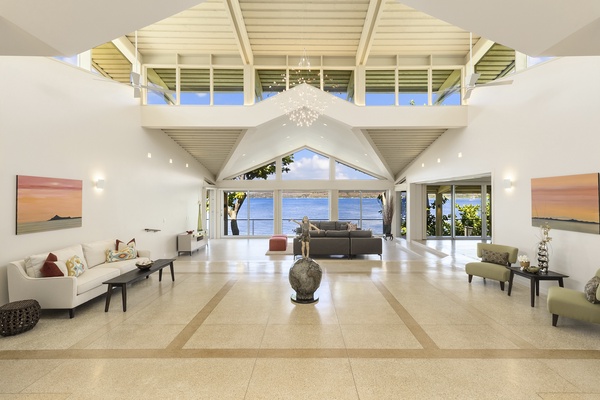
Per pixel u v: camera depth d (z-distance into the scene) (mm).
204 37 8461
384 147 11000
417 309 5109
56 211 5664
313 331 4281
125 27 2633
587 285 4367
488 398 2875
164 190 9523
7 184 4824
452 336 4133
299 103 8703
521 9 2342
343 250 9531
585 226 5242
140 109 8359
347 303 5398
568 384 3082
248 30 8461
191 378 3193
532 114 6348
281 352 3717
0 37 2453
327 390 2990
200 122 8586
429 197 13508
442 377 3201
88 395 2930
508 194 7023
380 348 3812
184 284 6609
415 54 9094
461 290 6148
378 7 7410
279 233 14977
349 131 9852
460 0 2479
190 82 9055
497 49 7848
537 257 6258
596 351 3738
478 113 8062
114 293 5992
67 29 2428
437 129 9500
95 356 3635
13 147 4910
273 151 13555
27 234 5133
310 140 13625
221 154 11445
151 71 9023
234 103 9047
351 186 14906
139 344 3922
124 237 7605
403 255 9977
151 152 8812
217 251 10930
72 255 5629
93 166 6609
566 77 5590
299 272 5359
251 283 6668
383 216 14859
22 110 5051
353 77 9422
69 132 5988
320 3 7770
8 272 4695
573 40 2619
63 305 4738
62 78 5836
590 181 5148
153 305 5320
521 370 3330
